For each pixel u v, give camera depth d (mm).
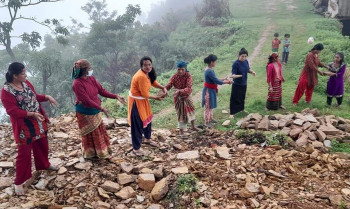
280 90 7629
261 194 3963
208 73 6477
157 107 9883
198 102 9781
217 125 7074
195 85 12539
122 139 5957
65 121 6992
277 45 14555
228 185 4176
